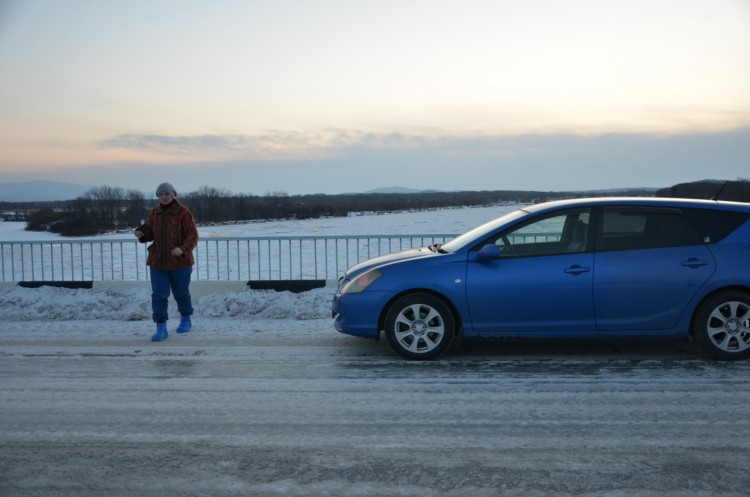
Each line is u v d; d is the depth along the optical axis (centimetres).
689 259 644
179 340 800
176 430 478
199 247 2964
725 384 571
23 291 1012
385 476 393
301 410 520
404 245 2972
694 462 406
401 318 671
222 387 589
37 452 438
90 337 823
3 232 5334
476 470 399
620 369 625
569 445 437
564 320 653
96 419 505
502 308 655
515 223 671
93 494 375
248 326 881
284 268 2061
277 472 401
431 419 493
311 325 879
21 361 698
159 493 375
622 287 644
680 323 647
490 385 580
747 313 640
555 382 586
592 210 666
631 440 444
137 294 1009
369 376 618
